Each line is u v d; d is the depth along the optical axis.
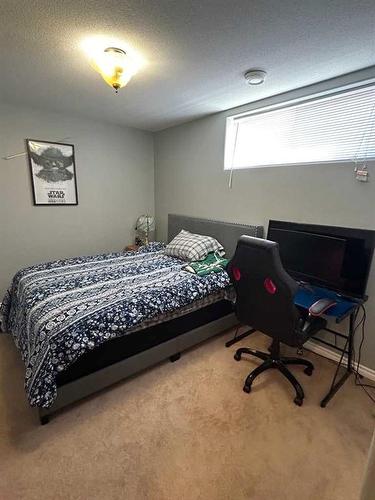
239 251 1.80
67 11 1.37
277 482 1.35
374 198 1.98
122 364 1.92
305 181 2.38
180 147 3.68
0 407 1.77
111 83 1.83
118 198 3.92
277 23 1.45
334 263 2.04
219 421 1.69
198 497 1.28
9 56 1.84
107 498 1.26
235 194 3.03
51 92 2.53
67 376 1.68
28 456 1.45
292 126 2.50
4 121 2.90
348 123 2.13
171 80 2.20
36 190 3.21
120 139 3.78
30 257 3.30
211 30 1.52
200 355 2.37
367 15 1.37
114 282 2.34
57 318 1.70
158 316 2.08
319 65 1.91
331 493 1.30
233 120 3.02
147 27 1.50
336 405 1.83
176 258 3.14
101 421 1.68
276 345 2.06
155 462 1.43
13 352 2.38
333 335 2.30
